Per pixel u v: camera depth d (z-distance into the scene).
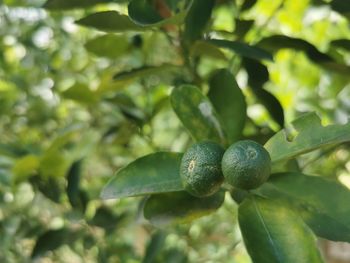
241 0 0.33
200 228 0.44
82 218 0.35
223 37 0.31
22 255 0.39
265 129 0.30
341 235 0.21
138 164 0.22
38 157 0.34
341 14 0.28
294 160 0.27
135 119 0.36
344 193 0.21
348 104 0.38
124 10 0.40
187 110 0.22
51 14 0.45
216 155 0.20
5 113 0.46
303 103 0.42
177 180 0.22
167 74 0.30
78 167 0.34
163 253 0.37
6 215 0.41
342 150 0.35
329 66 0.29
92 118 0.42
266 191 0.21
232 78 0.25
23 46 0.46
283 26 0.42
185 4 0.26
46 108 0.46
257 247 0.20
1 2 0.41
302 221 0.20
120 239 0.42
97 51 0.34
